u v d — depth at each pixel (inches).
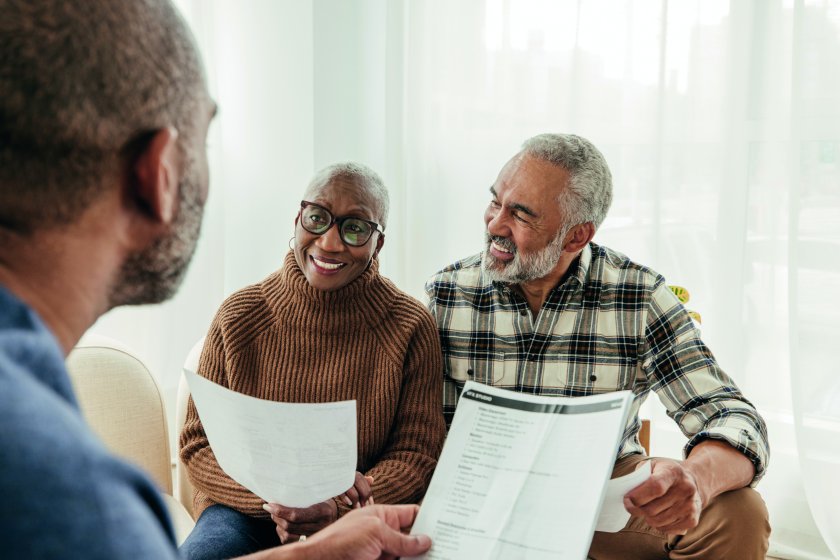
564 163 59.4
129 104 21.0
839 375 85.7
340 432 43.8
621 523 44.4
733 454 52.9
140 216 22.7
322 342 60.7
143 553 15.5
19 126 19.8
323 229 58.5
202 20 100.0
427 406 60.7
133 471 16.9
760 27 87.4
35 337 17.7
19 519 14.5
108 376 64.4
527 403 43.0
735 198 90.3
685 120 91.7
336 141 104.8
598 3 92.6
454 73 99.6
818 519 87.3
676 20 90.4
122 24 20.8
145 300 25.0
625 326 62.2
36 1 19.7
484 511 39.3
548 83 96.4
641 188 94.2
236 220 107.3
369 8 101.4
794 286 85.7
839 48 82.2
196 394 46.0
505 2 96.4
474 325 64.1
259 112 105.3
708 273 93.2
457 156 101.0
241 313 61.8
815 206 84.8
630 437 64.7
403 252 104.2
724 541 54.5
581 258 63.7
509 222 60.2
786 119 87.7
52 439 15.5
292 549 33.6
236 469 46.8
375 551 35.4
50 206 20.6
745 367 92.4
